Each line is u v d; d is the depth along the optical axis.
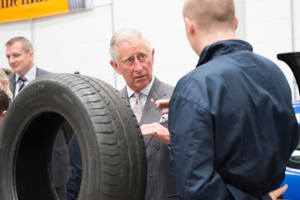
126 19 6.08
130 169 1.39
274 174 1.37
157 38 5.87
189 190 1.25
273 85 1.40
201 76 1.32
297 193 2.82
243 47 1.43
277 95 1.40
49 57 6.78
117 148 1.38
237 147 1.29
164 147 1.91
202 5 1.44
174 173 1.33
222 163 1.31
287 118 1.40
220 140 1.29
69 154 2.12
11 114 1.61
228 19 1.45
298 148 2.90
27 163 1.69
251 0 5.35
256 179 1.32
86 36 6.44
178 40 5.73
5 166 1.64
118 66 2.08
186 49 5.68
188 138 1.27
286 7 5.16
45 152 1.76
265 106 1.35
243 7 5.36
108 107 1.42
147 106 2.03
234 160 1.30
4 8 7.02
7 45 3.96
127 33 2.04
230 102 1.30
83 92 1.42
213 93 1.29
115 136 1.38
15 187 1.63
